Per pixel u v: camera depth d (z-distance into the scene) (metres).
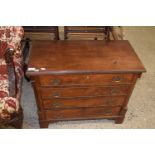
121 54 1.54
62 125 1.83
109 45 1.66
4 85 1.37
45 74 1.31
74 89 1.48
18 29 1.59
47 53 1.50
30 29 2.23
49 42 1.66
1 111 1.32
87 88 1.48
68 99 1.55
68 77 1.38
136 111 1.98
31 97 2.09
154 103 2.09
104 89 1.51
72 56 1.48
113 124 1.85
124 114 1.75
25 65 2.03
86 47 1.61
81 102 1.60
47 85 1.42
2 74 1.46
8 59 1.34
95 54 1.52
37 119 1.86
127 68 1.39
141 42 3.29
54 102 1.56
